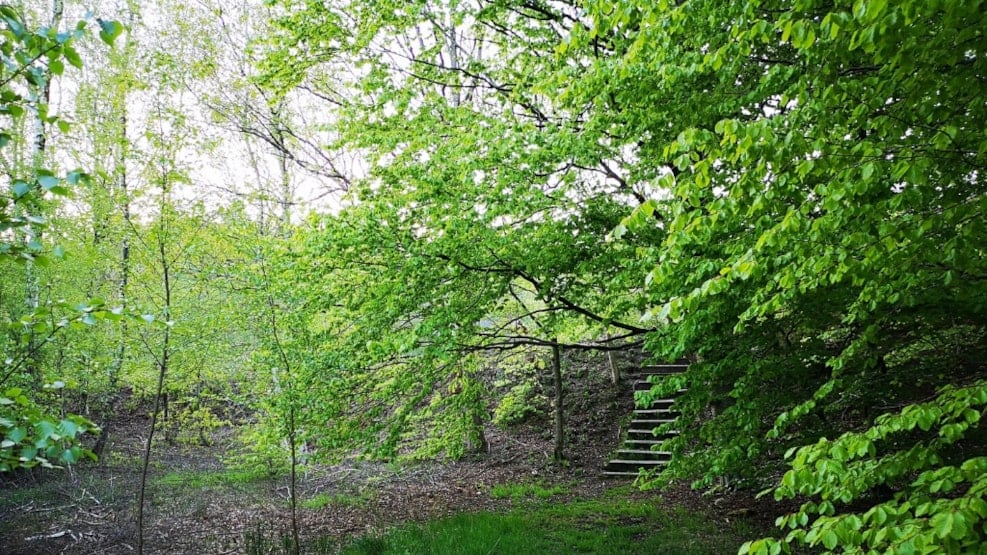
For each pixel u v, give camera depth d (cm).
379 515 1023
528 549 767
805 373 628
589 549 775
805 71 421
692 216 338
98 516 1016
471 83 916
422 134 729
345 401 852
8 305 952
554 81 600
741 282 513
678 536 813
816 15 388
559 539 818
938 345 629
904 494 280
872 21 269
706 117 524
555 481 1257
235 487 1242
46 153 1003
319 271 768
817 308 590
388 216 695
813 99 318
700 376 657
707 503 995
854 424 696
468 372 1225
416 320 788
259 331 794
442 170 667
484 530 843
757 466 728
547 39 804
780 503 949
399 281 722
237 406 1455
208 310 806
